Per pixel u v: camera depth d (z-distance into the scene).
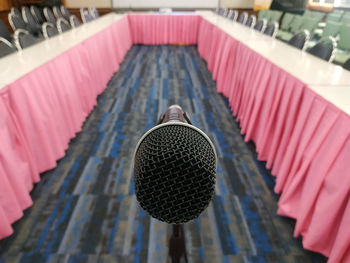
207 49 4.52
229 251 1.38
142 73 4.07
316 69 1.82
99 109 2.87
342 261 1.16
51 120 1.82
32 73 1.67
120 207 1.62
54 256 1.33
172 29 5.87
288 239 1.44
